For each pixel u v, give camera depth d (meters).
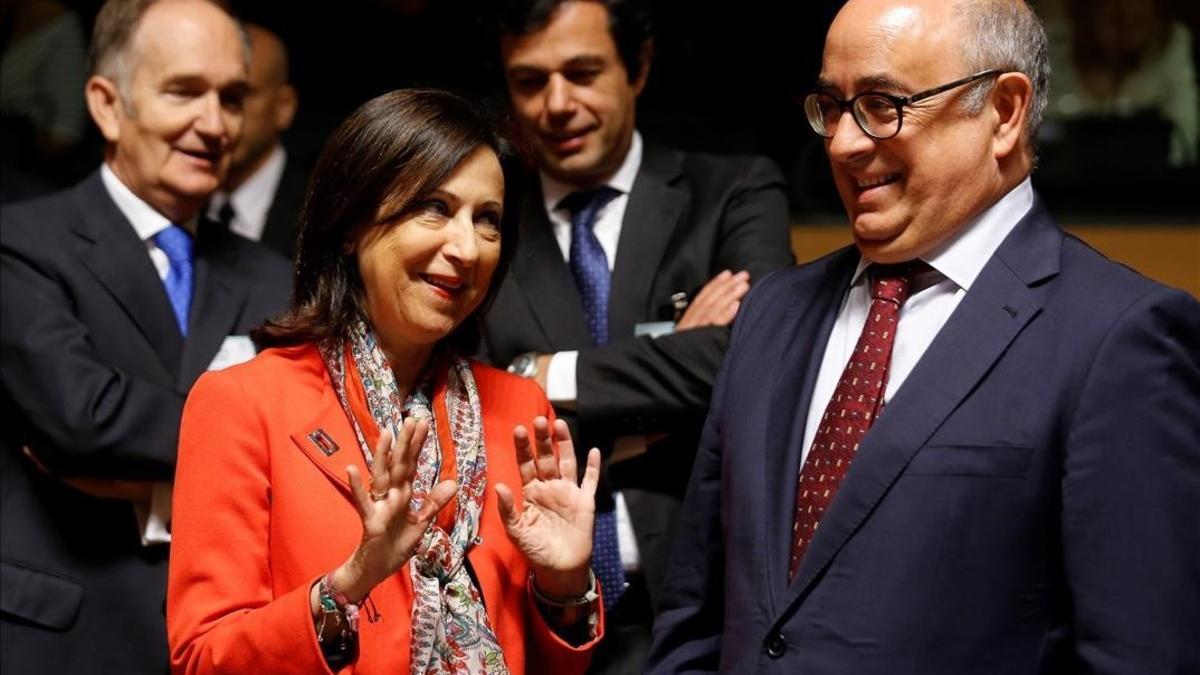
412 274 2.67
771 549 2.61
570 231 3.68
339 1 5.64
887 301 2.64
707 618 2.84
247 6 4.82
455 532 2.67
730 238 3.64
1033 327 2.51
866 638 2.46
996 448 2.45
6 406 3.46
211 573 2.57
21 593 3.37
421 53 5.64
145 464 3.34
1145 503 2.38
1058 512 2.44
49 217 3.58
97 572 3.40
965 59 2.53
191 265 3.67
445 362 2.84
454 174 2.67
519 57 3.61
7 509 3.43
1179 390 2.42
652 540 3.40
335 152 2.71
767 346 2.80
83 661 3.37
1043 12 6.04
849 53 2.56
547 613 2.72
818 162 5.43
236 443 2.63
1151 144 5.79
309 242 2.74
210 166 3.67
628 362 3.37
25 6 5.86
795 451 2.66
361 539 2.55
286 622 2.44
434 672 2.57
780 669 2.52
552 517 2.67
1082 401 2.42
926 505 2.46
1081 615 2.40
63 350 3.39
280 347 2.76
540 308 3.56
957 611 2.43
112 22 3.67
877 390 2.59
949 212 2.57
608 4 3.60
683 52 5.39
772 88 5.39
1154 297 2.45
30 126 5.61
